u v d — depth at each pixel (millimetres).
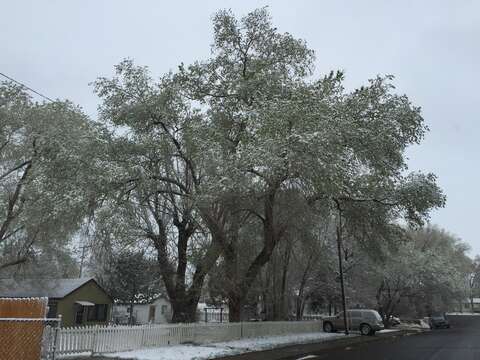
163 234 23656
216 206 21359
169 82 23641
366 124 22750
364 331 36000
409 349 21953
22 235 31266
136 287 40719
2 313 11992
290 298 38125
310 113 19328
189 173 24156
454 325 68312
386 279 49906
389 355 18953
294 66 25750
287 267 33531
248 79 23984
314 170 18234
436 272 52875
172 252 24219
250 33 25688
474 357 18344
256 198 20359
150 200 22891
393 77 23984
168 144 22953
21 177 30578
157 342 18359
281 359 17047
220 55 25922
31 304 11891
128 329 16922
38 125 29859
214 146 20438
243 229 24828
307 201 22344
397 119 23453
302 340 25312
